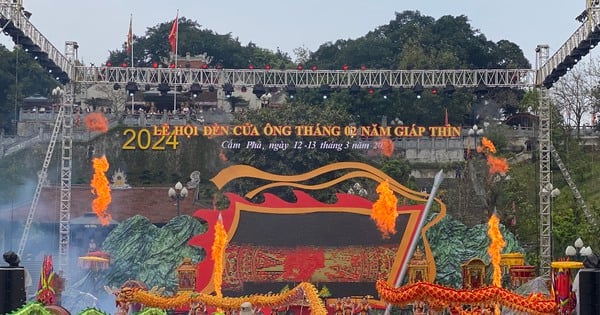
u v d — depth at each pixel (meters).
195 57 105.44
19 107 92.44
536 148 70.62
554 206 64.19
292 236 54.44
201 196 66.00
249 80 56.62
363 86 56.19
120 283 55.00
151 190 65.88
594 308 21.61
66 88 55.50
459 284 54.41
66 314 29.02
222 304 42.47
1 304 23.53
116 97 87.44
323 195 61.50
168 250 55.91
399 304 33.06
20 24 50.00
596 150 75.50
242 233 54.31
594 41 48.75
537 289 39.16
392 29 103.25
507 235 54.62
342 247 54.12
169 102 86.62
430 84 56.38
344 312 47.31
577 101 82.56
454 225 55.38
